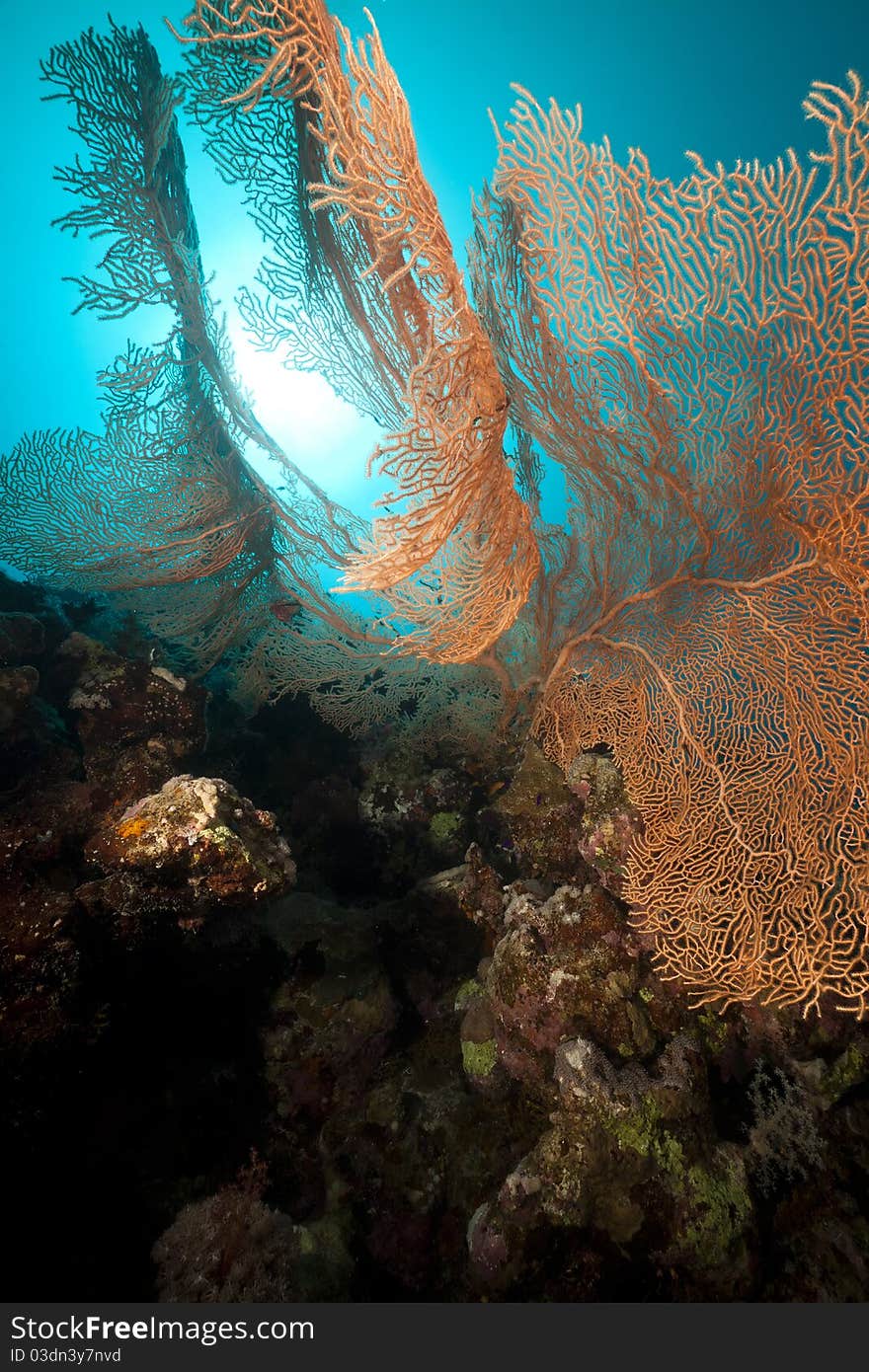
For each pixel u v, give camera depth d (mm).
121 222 4434
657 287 3725
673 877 3693
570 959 3574
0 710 4168
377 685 6430
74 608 5934
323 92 2430
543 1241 2949
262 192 4898
